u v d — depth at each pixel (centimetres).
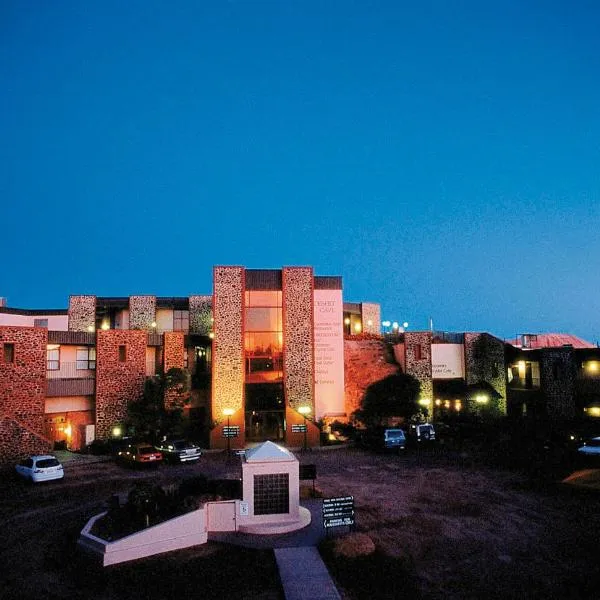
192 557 1305
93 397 3080
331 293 3406
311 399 3272
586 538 1429
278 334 3328
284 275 3344
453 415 3778
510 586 1138
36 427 2745
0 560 1303
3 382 2645
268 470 1521
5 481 2244
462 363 3941
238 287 3303
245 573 1209
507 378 3997
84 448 2933
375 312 4859
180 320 4244
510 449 2841
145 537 1321
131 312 4100
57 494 1994
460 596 1093
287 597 1073
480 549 1354
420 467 2445
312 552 1318
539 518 1611
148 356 3347
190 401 3384
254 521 1498
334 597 1073
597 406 3491
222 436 3095
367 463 2569
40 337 2800
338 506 1425
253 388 3250
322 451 2942
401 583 1152
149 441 2909
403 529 1510
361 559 1275
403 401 3412
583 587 1124
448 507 1741
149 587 1141
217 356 3222
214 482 1656
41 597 1100
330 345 3366
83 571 1225
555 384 3641
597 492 1856
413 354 3722
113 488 2084
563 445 2792
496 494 1906
